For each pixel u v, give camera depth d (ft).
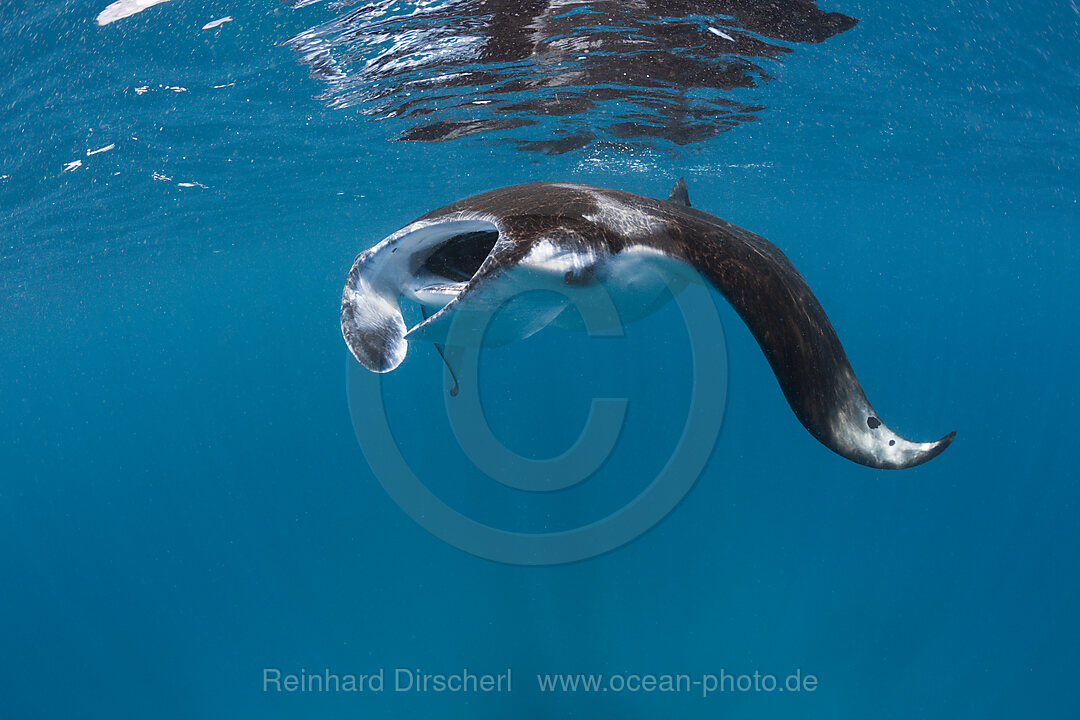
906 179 45.73
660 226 8.10
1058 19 20.04
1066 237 67.46
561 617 40.22
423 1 18.80
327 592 47.24
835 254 106.52
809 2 19.52
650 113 30.86
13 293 51.62
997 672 35.09
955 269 114.73
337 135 31.17
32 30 18.28
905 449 6.23
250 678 39.60
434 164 38.17
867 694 33.06
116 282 60.64
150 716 38.47
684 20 20.58
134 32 19.25
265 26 19.77
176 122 26.61
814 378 6.72
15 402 128.57
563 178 44.96
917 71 24.62
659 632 38.45
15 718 40.37
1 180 28.45
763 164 42.27
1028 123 30.22
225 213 44.55
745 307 7.26
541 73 24.97
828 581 42.55
